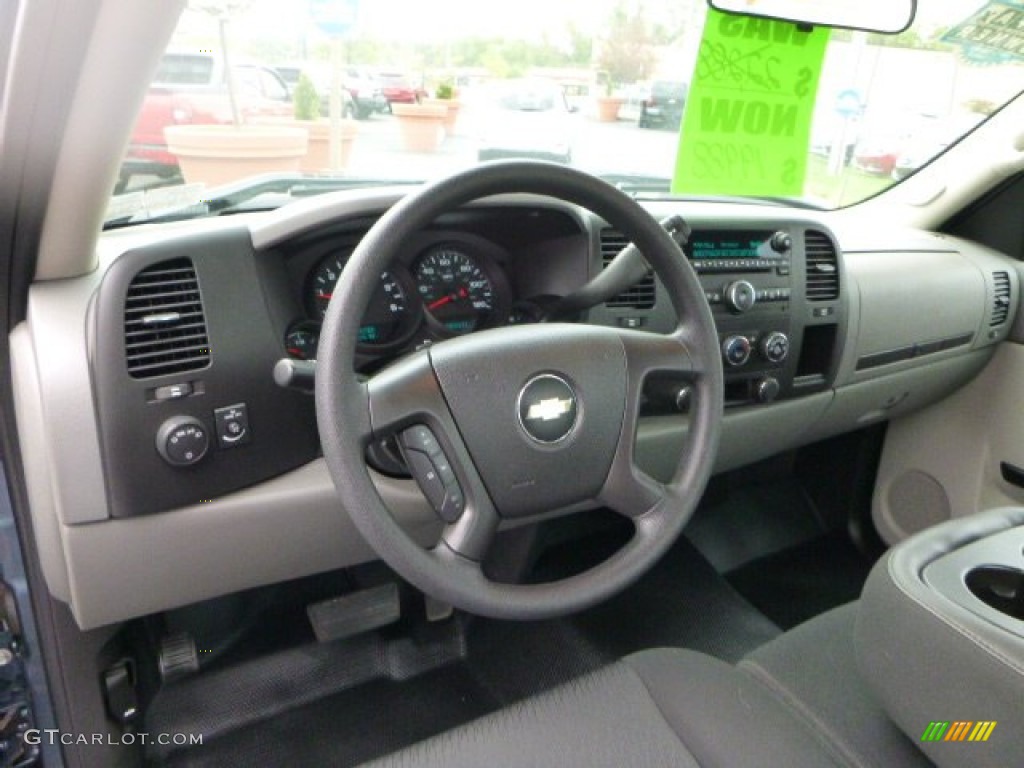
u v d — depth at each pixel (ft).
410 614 4.93
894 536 6.44
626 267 3.29
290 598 4.80
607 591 2.86
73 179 2.54
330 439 2.50
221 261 3.05
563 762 2.53
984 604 2.48
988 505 5.85
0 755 3.61
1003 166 5.65
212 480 3.11
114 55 2.20
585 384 2.88
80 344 2.83
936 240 5.93
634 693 2.80
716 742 2.58
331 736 4.28
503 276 3.89
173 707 4.33
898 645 2.54
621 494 2.99
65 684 3.65
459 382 2.70
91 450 2.88
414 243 3.65
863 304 4.92
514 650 4.85
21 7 2.04
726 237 4.35
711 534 6.08
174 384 2.95
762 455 5.17
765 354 4.50
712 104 4.47
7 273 2.88
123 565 3.12
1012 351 5.78
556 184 2.81
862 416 5.52
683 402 4.05
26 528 3.36
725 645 4.96
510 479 2.78
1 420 3.16
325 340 2.52
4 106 2.27
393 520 2.60
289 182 3.97
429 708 4.47
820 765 2.52
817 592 5.75
